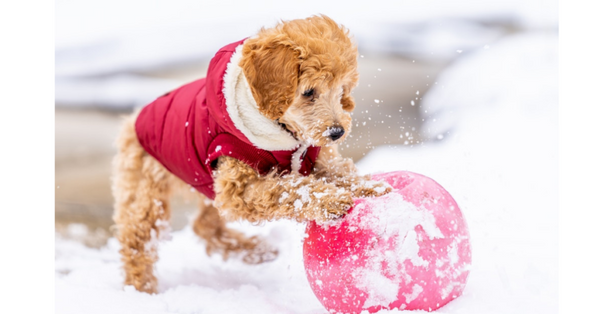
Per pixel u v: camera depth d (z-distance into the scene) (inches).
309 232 162.7
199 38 600.4
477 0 603.8
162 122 203.2
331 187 165.8
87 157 420.5
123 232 218.7
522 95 399.2
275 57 166.1
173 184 221.1
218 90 172.9
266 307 179.0
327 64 166.6
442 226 152.2
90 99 517.7
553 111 374.3
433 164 307.1
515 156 326.3
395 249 147.7
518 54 460.8
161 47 593.6
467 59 491.8
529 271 188.4
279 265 235.8
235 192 176.9
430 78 484.7
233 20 621.3
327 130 169.9
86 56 591.5
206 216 248.1
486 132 365.4
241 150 175.8
